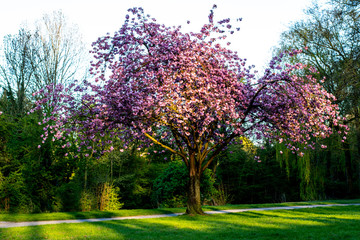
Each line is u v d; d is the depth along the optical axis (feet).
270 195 135.95
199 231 35.83
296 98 48.78
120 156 96.78
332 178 116.37
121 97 43.50
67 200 74.18
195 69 45.50
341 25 88.33
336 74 82.94
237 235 33.01
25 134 72.95
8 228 38.65
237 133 51.03
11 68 92.94
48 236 33.06
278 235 32.60
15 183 67.72
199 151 52.75
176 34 48.34
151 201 110.01
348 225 38.60
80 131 50.49
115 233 34.78
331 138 88.79
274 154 137.08
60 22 89.45
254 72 53.47
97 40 50.14
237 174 133.39
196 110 46.26
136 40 49.65
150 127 47.19
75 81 49.57
